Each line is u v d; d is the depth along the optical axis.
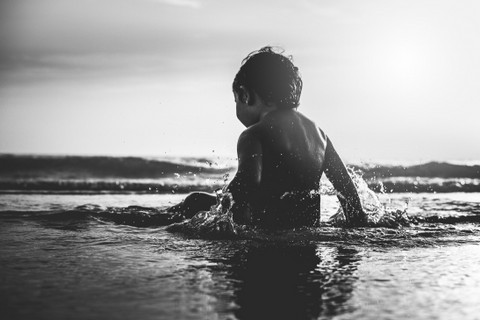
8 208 3.44
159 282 1.48
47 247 1.98
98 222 2.62
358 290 1.42
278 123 2.41
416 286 1.46
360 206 2.60
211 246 2.02
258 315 1.21
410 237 2.25
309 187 2.46
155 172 8.55
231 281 1.49
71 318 1.17
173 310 1.23
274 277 1.54
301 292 1.39
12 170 8.41
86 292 1.37
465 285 1.47
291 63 2.50
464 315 1.22
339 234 2.28
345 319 1.19
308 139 2.47
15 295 1.34
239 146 2.37
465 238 2.24
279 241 2.12
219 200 2.45
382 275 1.58
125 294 1.35
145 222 2.64
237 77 2.54
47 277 1.52
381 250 1.98
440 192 6.46
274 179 2.36
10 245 2.02
